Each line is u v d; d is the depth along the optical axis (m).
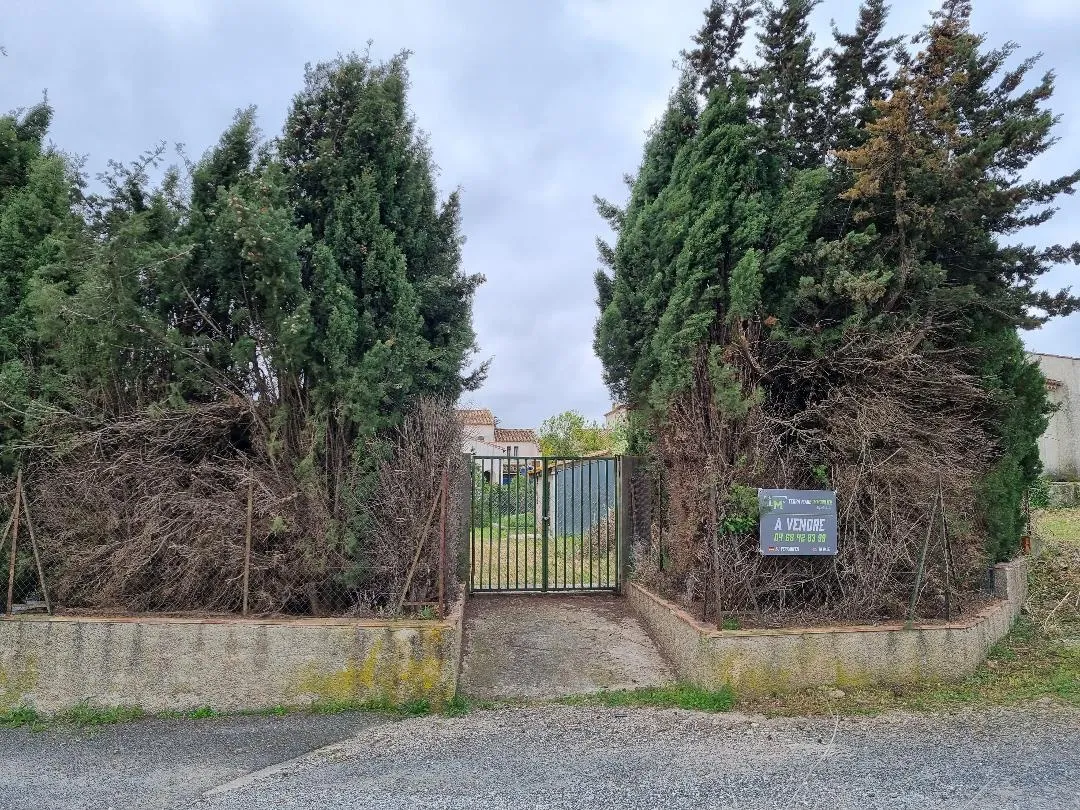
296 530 7.05
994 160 8.79
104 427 7.41
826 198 8.91
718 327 8.38
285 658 6.48
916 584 7.36
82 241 7.39
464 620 8.59
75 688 6.42
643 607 8.86
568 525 16.42
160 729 6.02
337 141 8.14
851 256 8.17
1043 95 9.41
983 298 8.41
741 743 5.59
